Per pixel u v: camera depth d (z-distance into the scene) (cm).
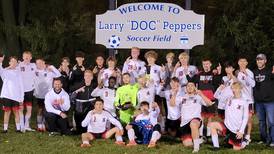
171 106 1030
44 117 1097
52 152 916
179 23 1184
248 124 997
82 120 1061
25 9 1708
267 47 1753
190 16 1180
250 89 999
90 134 1000
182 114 971
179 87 1028
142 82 1041
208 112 1042
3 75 1088
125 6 1196
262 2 1769
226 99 1004
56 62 1655
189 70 1073
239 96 947
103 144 977
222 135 1011
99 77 1083
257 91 986
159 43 1191
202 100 966
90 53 1756
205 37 1812
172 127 1041
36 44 1633
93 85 1084
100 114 1008
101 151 924
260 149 951
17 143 987
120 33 1201
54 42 1692
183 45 1187
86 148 947
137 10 1192
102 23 1204
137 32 1195
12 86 1084
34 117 1324
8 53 1591
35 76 1125
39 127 1122
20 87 1090
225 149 945
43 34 1638
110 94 1068
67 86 1114
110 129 1012
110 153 912
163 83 1089
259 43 1762
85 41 1725
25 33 1623
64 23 1683
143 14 1191
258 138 1066
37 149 939
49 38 1675
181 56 1079
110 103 1065
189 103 963
